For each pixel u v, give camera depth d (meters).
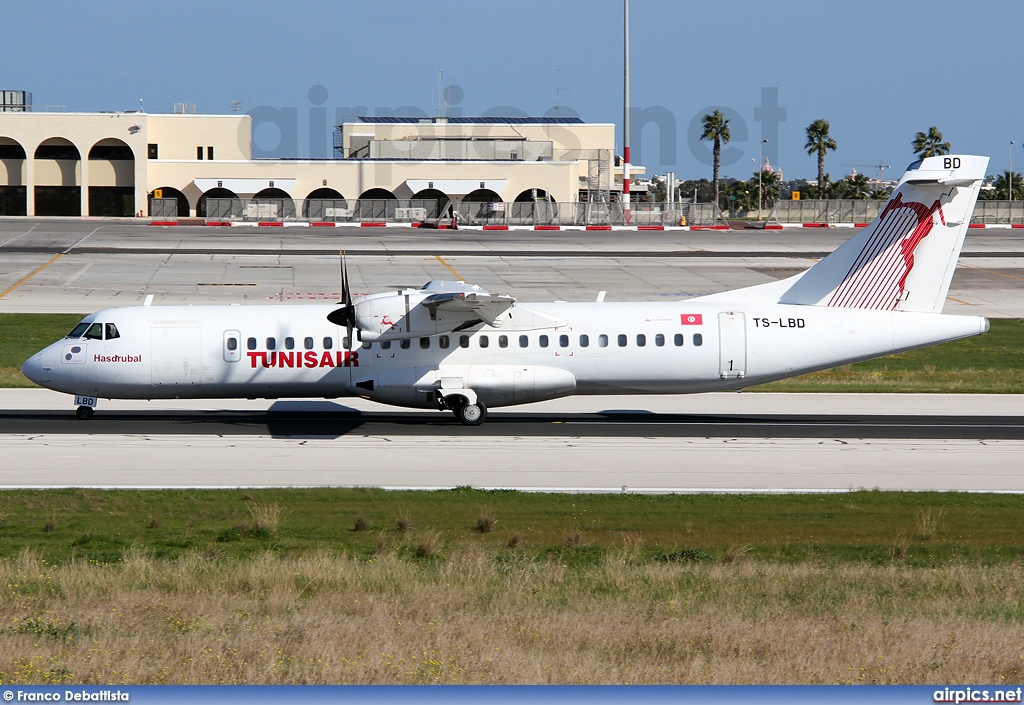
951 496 82.06
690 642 47.75
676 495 81.81
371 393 108.00
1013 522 75.19
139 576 58.28
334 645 46.34
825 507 79.00
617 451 98.19
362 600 54.06
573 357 108.06
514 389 108.12
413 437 103.88
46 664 43.72
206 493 80.56
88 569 59.44
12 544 67.00
